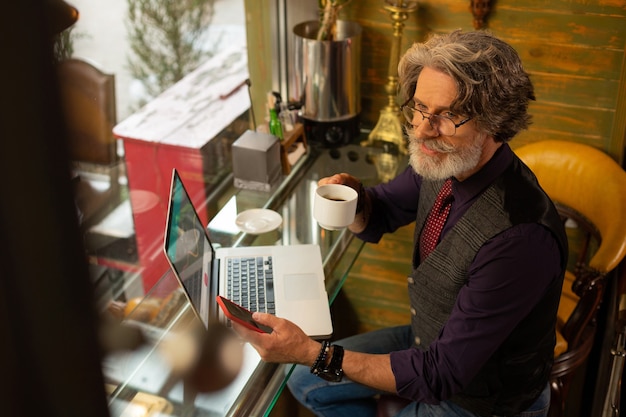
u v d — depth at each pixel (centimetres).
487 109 130
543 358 157
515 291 137
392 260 262
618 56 210
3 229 54
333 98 228
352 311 279
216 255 179
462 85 128
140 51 219
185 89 232
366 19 233
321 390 183
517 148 227
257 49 245
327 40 222
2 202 53
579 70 216
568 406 255
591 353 245
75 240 57
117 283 202
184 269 148
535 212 139
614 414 181
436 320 158
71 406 64
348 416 184
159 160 227
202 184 222
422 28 229
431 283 155
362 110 250
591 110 221
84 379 63
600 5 205
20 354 59
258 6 238
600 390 217
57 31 50
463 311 141
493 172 143
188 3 227
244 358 151
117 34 209
